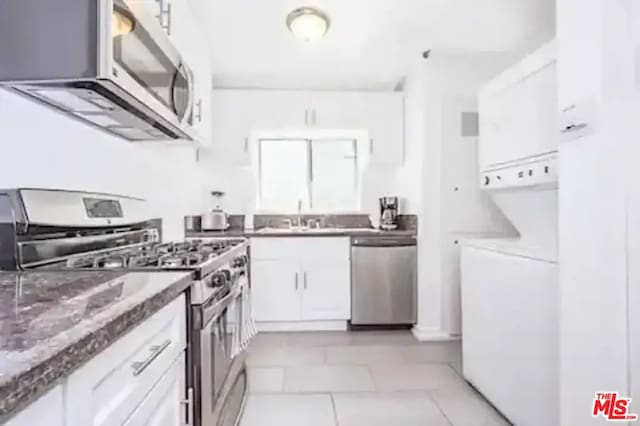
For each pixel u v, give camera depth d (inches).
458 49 138.6
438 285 149.6
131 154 94.3
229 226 178.5
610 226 53.8
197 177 163.6
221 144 165.9
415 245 157.1
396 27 121.3
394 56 144.3
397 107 169.6
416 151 154.7
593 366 57.3
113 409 33.2
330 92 168.4
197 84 106.7
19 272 53.9
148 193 103.7
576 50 59.9
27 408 23.0
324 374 117.6
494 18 115.5
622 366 52.2
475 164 149.3
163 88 72.4
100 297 39.3
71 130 70.8
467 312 110.6
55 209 60.9
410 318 158.2
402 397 103.2
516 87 91.0
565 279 63.6
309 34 115.1
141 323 38.7
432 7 109.7
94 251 72.0
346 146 187.8
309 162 187.9
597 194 56.0
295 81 167.9
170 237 120.5
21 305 36.1
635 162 50.6
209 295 60.2
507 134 94.7
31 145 60.9
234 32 122.8
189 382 55.5
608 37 53.5
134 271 55.3
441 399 102.0
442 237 150.0
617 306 52.9
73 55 51.4
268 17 114.0
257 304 157.8
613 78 53.1
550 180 78.2
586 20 57.7
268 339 149.4
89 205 70.8
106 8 51.6
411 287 158.1
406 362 126.6
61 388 26.4
